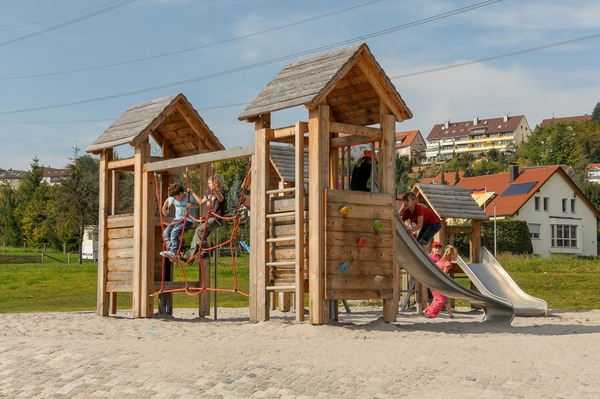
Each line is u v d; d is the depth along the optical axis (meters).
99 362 10.01
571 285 30.06
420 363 9.70
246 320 17.14
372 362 9.75
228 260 49.19
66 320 17.33
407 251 15.30
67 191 64.50
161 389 8.90
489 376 9.11
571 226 78.94
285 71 15.78
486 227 68.25
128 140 17.47
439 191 21.14
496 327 15.02
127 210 58.06
